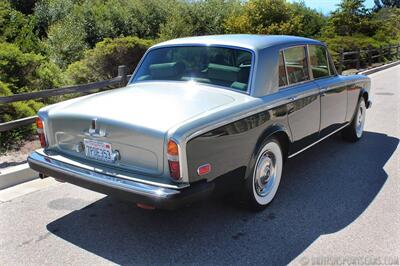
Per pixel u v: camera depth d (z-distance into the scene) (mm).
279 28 19078
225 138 3455
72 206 4262
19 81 7789
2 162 5238
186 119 3258
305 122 4703
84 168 3533
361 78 6367
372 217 4039
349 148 6312
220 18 20391
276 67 4266
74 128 3656
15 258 3318
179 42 4609
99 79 10883
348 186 4820
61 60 12633
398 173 5250
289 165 5543
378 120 8344
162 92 3965
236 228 3809
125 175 3328
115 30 17938
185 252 3412
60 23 16625
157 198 3078
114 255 3371
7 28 10789
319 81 5137
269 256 3355
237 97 3859
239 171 3705
